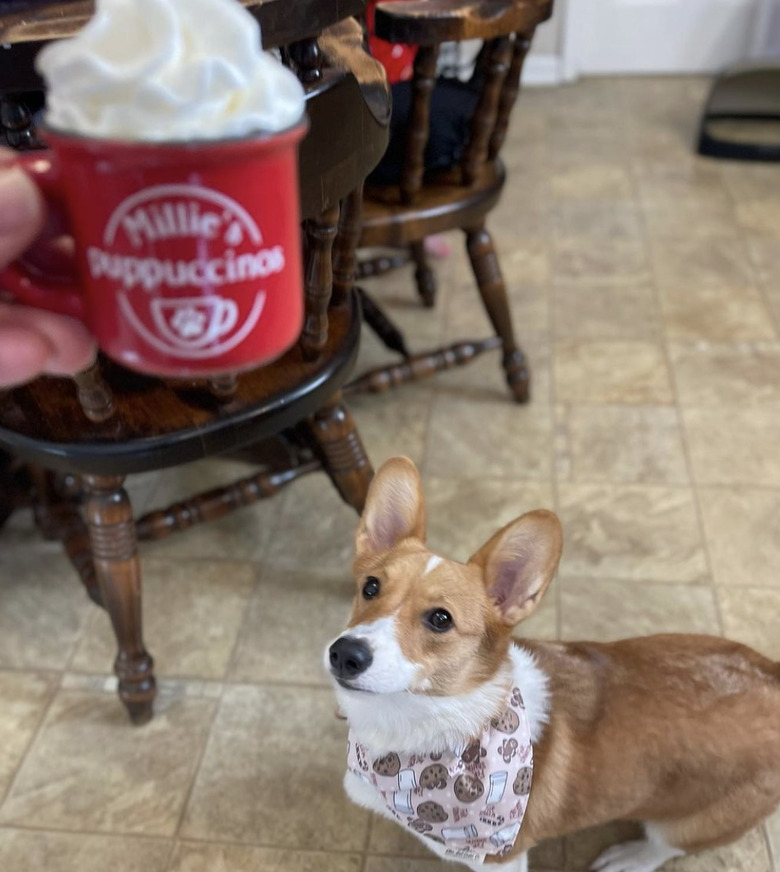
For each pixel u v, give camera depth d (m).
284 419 1.19
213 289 0.42
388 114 1.04
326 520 1.85
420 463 1.97
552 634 1.59
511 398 2.15
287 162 0.41
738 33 3.79
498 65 1.53
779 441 1.99
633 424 2.05
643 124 3.52
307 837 1.33
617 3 3.77
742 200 2.96
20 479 1.79
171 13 0.38
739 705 1.08
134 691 1.43
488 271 1.90
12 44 0.79
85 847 1.33
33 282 0.46
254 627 1.63
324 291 1.12
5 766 1.43
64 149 0.38
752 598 1.64
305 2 0.85
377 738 1.05
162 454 1.12
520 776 1.02
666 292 2.51
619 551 1.74
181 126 0.37
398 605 0.98
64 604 1.70
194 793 1.39
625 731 1.07
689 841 1.18
